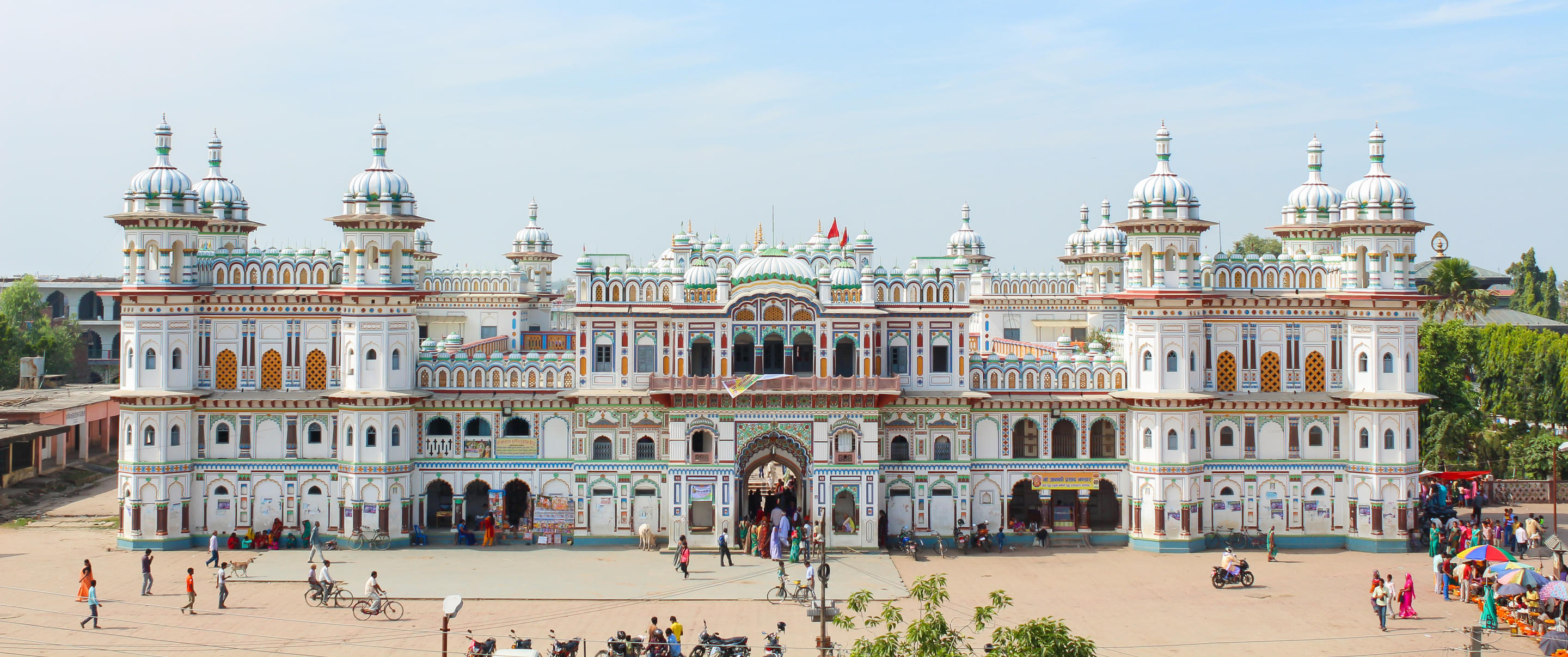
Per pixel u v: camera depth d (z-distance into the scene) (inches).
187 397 1946.4
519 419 2010.3
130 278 1956.2
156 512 1939.0
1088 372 2015.3
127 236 1952.5
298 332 1982.0
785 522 1910.7
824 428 1952.5
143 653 1400.1
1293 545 1980.8
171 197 1972.2
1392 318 1943.9
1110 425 2021.4
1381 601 1513.3
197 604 1617.9
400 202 1989.4
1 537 2049.7
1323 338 1989.4
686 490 1956.2
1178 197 1973.4
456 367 2009.1
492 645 1382.9
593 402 1989.4
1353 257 1959.9
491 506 2004.2
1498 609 1556.3
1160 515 1952.5
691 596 1670.8
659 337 1993.1
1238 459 1988.2
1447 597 1659.7
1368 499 1952.5
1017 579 1777.8
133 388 1945.1
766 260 1995.6
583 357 1998.0
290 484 1979.6
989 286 3132.4
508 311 3110.2
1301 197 2247.8
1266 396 1983.3
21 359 3208.7
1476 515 2063.2
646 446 2009.1
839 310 1974.7
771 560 1891.0
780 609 1612.9
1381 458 1947.6
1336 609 1604.3
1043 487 2007.9
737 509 1969.7
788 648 1419.8
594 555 1929.1
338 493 1969.7
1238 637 1476.4
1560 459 2420.0
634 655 1357.0
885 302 2014.0
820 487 1952.5
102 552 1929.1
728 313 1978.3
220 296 1975.9
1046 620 1055.6
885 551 1956.2
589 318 1996.8
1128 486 2009.1
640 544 1972.2
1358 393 1961.1
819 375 1974.7
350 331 1945.1
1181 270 1967.3
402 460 1964.8
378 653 1403.8
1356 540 1966.0
